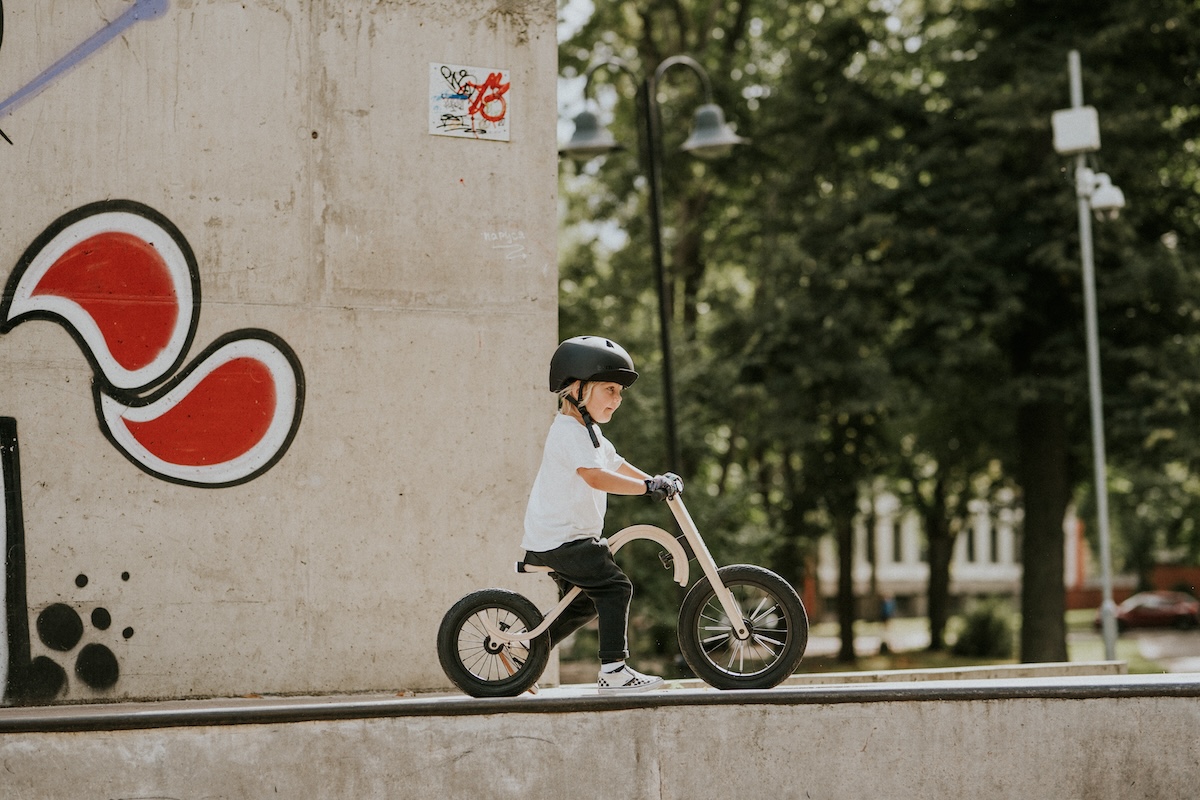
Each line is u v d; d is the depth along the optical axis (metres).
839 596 29.34
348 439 6.88
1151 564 56.88
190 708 6.06
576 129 14.15
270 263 6.82
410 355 7.01
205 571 6.61
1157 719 5.58
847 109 22.25
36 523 6.40
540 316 7.25
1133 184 20.23
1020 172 21.06
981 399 22.89
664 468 18.73
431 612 6.93
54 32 6.58
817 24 24.00
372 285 6.98
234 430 6.70
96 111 6.61
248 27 6.85
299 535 6.76
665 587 17.66
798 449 22.30
